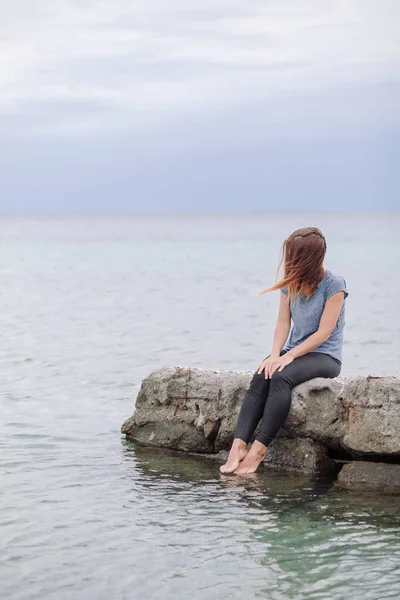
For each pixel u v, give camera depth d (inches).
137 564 236.5
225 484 311.4
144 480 315.0
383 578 228.7
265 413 327.3
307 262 329.7
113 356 636.7
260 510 282.0
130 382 522.9
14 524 265.0
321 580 227.3
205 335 775.1
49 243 3656.5
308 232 333.1
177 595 218.2
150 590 220.8
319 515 277.1
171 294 1259.8
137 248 3112.7
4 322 879.1
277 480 318.0
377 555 243.9
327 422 331.9
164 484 310.3
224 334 783.7
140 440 370.3
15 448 357.7
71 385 507.8
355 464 322.0
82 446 364.2
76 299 1171.3
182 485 309.4
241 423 330.0
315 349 339.3
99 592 219.3
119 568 233.8
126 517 273.3
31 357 625.0
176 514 276.8
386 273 1707.7
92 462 338.6
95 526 264.7
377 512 281.1
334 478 321.7
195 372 363.3
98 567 234.4
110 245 3403.1
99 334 781.9
